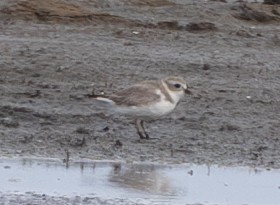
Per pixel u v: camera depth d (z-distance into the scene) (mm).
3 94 26844
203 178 20297
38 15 36781
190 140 23531
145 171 20578
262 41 36469
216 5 41281
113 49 32781
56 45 32656
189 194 18969
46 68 29812
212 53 33594
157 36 35469
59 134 23219
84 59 31078
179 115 25734
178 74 30562
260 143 23766
